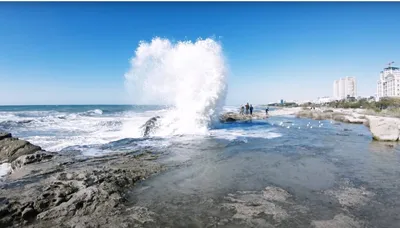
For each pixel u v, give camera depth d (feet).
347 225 15.71
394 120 47.75
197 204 18.71
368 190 21.70
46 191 19.89
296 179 24.52
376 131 48.60
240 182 23.54
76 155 33.96
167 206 18.39
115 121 80.33
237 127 67.77
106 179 22.67
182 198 19.85
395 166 29.43
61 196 19.29
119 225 15.67
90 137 50.49
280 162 30.89
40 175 25.36
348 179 24.64
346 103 249.75
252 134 54.70
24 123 77.56
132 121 78.54
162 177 24.94
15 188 21.56
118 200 18.99
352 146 41.91
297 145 42.22
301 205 18.56
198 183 23.27
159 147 39.47
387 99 199.21
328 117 106.73
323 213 17.30
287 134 55.77
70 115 121.29
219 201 19.22
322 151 37.60
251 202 19.02
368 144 43.88
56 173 25.70
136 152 35.73
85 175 23.12
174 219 16.43
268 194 20.61
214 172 26.58
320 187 22.36
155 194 20.67
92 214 17.10
